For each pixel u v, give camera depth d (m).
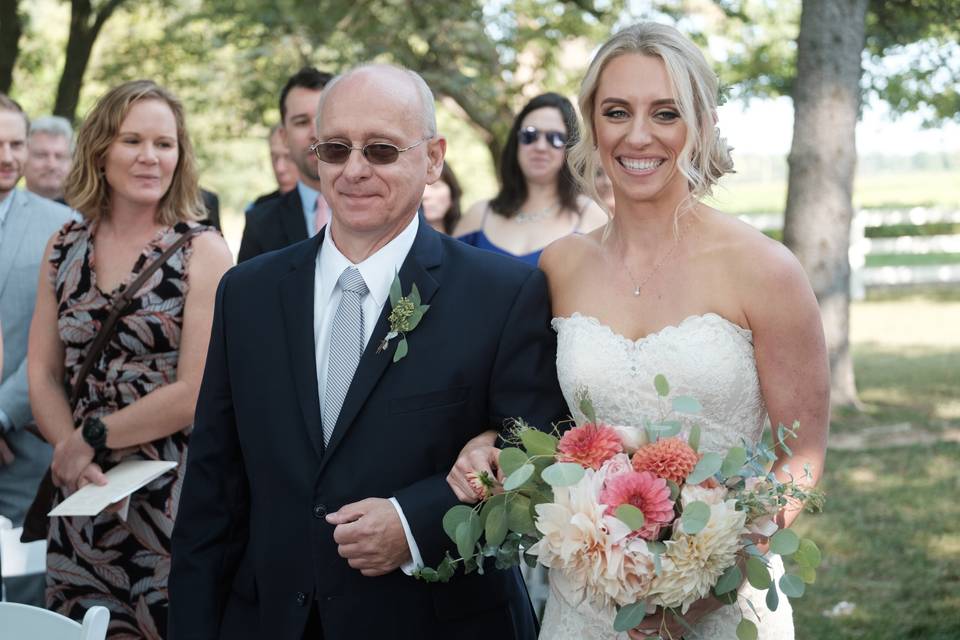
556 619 2.75
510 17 13.73
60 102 14.07
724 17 14.30
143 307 3.48
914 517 6.55
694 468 2.30
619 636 2.63
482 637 2.67
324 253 2.77
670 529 2.30
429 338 2.66
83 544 3.47
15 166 4.56
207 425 2.80
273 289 2.77
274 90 12.94
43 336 3.67
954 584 5.46
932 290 18.92
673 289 2.67
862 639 4.82
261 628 2.66
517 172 5.43
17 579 4.15
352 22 12.70
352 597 2.60
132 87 3.54
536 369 2.72
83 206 3.59
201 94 15.73
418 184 2.69
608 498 2.28
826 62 9.31
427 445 2.61
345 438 2.62
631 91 2.58
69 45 14.07
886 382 11.05
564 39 14.14
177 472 3.50
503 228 5.46
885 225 20.02
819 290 9.58
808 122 9.42
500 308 2.70
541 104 5.37
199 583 2.72
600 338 2.69
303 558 2.62
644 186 2.62
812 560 2.32
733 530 2.25
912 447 8.22
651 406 2.62
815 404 2.61
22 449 4.39
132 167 3.49
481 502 2.50
